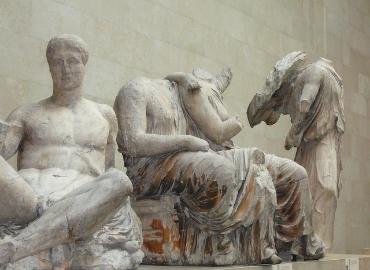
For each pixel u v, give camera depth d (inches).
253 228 171.5
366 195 411.2
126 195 124.6
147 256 167.3
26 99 203.8
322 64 223.1
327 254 235.3
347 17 405.4
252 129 313.3
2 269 114.7
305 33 362.0
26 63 204.2
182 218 167.3
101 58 231.3
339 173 222.7
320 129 216.1
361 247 397.4
